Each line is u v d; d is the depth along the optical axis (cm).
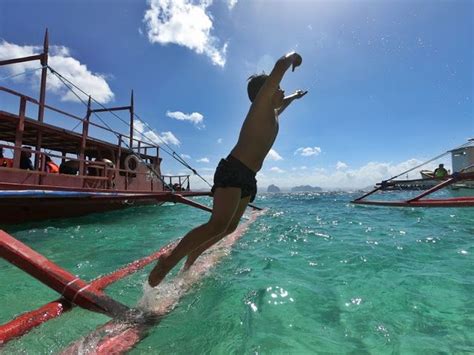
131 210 1438
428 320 246
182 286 330
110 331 226
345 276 364
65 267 445
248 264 427
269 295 301
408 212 1143
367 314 258
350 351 201
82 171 1121
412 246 528
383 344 209
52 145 1451
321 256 470
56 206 1012
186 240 272
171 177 1967
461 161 2672
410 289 316
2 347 203
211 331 229
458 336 220
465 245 530
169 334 224
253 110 287
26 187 797
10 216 859
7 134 1217
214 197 280
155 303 277
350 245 548
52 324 232
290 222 927
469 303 278
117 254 527
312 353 198
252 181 285
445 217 951
